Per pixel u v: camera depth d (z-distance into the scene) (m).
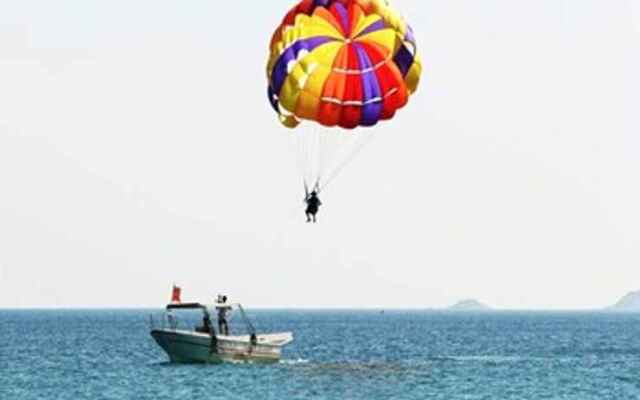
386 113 189.25
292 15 191.25
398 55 191.62
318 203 174.88
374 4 190.75
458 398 192.62
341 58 188.12
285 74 187.88
